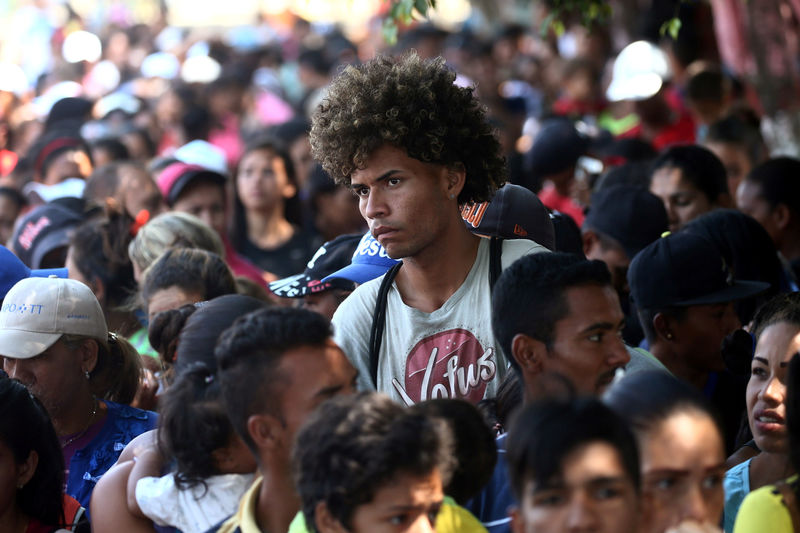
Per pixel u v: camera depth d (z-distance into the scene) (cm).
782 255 1191
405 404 722
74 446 807
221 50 3562
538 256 654
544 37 1145
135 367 857
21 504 690
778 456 679
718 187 1198
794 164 1192
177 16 5300
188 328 687
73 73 3139
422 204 704
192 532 607
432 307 730
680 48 2214
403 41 3256
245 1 5294
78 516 724
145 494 625
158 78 3103
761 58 1739
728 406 858
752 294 844
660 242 874
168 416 614
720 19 1823
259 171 1580
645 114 1936
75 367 808
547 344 631
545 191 1430
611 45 2905
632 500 474
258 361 565
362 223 1563
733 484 694
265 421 565
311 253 1590
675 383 529
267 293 1162
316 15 4834
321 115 735
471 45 3138
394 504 493
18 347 790
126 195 1367
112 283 1062
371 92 701
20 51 3975
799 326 676
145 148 2111
